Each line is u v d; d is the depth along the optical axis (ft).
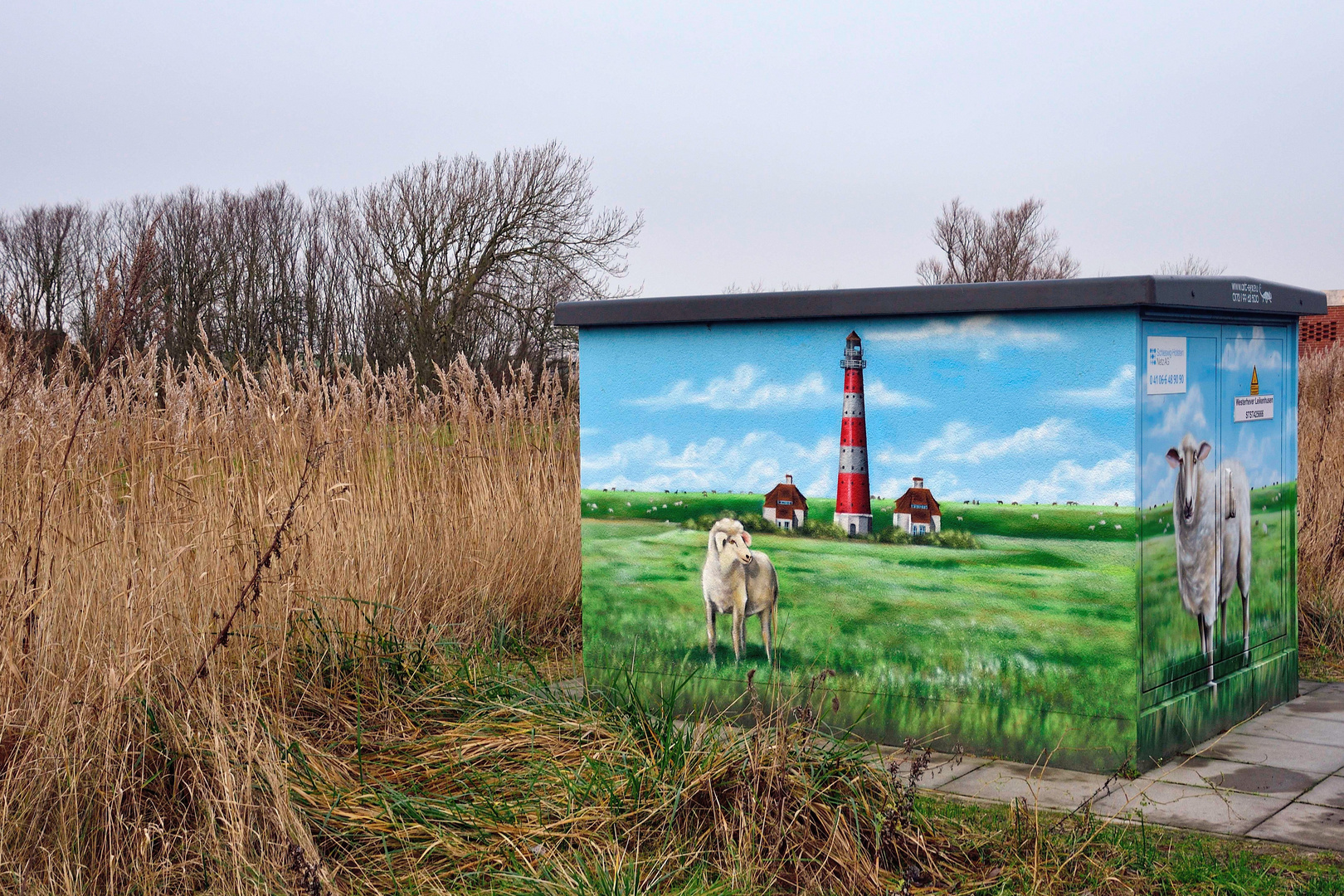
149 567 18.26
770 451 19.99
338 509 23.75
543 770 16.15
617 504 21.35
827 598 19.56
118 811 13.66
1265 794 16.46
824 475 19.53
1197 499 18.89
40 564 17.01
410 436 28.58
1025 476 17.94
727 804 14.53
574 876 13.30
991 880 13.38
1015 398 18.01
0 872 12.76
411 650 21.17
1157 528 17.75
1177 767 17.81
